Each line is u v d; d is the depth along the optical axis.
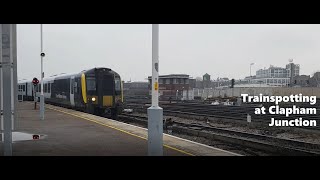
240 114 27.38
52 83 35.97
